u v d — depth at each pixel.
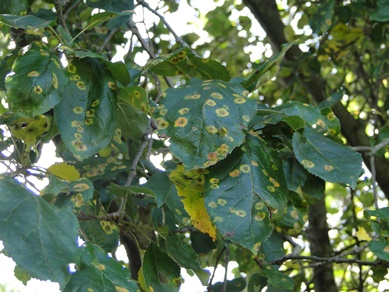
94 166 0.84
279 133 0.71
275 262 0.86
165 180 0.72
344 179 0.64
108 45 1.20
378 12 1.18
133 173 0.82
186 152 0.61
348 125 1.37
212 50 1.70
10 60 0.81
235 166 0.64
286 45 0.69
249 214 0.62
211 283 0.90
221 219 0.62
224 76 0.74
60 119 0.66
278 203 0.63
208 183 0.63
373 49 1.47
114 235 0.73
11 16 0.67
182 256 0.76
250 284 0.89
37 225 0.53
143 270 0.68
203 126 0.61
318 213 1.31
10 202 0.54
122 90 0.70
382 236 0.74
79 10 1.11
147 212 1.01
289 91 1.53
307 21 1.53
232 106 0.62
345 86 1.53
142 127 0.77
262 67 0.68
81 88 0.68
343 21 1.33
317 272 1.25
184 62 0.73
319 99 1.43
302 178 0.83
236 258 1.17
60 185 0.63
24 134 0.68
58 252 0.53
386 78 1.51
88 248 0.58
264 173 0.64
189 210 0.67
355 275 1.47
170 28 1.00
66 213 0.55
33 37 0.94
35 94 0.62
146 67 0.71
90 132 0.67
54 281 0.52
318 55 1.44
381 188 1.36
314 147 0.66
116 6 0.92
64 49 0.65
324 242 1.31
